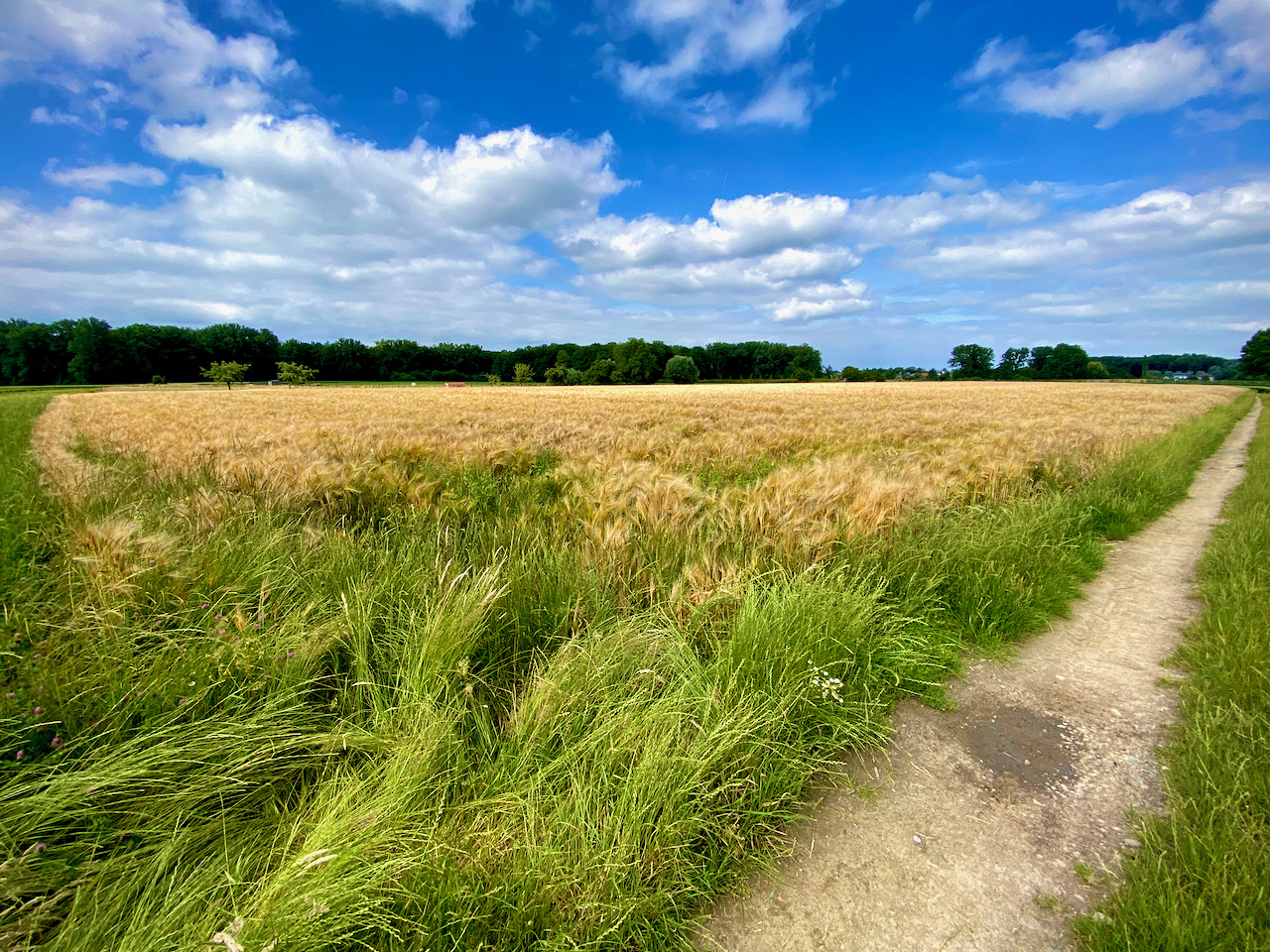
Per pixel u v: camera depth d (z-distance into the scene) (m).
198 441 10.12
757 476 7.96
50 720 2.08
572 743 2.20
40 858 1.60
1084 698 3.02
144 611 2.79
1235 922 1.55
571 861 1.71
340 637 2.75
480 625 2.80
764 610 2.86
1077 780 2.37
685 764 1.99
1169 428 16.00
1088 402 32.00
